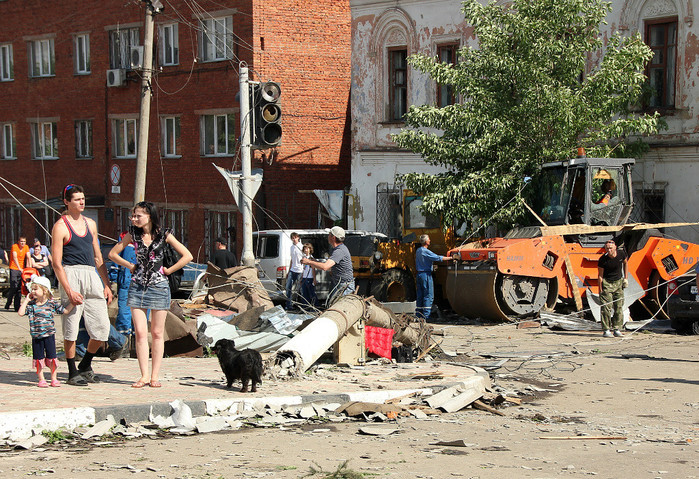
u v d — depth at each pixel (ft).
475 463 22.53
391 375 35.86
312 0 105.81
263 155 102.94
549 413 30.73
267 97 53.78
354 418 28.94
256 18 102.32
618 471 21.81
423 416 29.43
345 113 109.09
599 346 49.96
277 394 30.14
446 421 28.86
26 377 33.35
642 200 75.82
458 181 68.69
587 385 36.91
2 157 137.59
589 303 62.03
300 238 75.72
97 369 36.24
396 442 25.27
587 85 68.44
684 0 73.00
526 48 67.72
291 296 71.36
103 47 121.19
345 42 108.37
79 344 39.34
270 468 21.74
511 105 68.95
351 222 97.50
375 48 95.35
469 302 61.93
